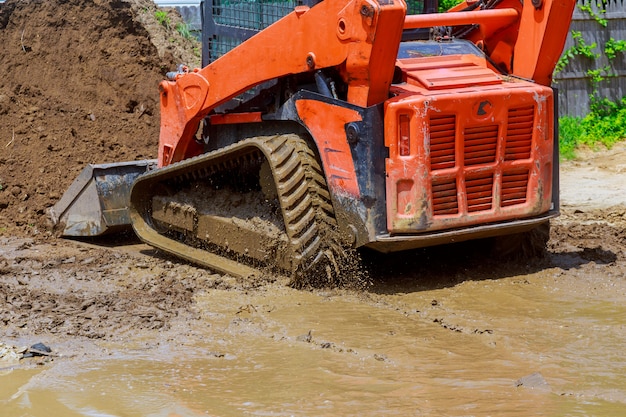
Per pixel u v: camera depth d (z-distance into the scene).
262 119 8.04
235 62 8.09
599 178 12.84
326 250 7.42
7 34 12.67
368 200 7.10
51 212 10.07
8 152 11.14
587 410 4.77
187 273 8.33
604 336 6.23
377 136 7.04
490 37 8.08
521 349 5.97
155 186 9.20
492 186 7.41
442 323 6.59
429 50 7.90
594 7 15.51
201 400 5.12
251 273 8.00
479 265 8.23
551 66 7.72
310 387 5.29
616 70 15.72
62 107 12.01
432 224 7.15
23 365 5.77
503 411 4.77
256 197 8.34
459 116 7.12
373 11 6.70
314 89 7.68
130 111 12.26
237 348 6.12
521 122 7.44
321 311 6.96
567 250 8.77
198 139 8.95
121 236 10.18
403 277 7.93
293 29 7.47
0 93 11.97
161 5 14.60
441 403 4.93
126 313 6.95
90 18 12.88
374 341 6.21
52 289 7.77
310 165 7.50
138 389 5.32
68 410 4.98
